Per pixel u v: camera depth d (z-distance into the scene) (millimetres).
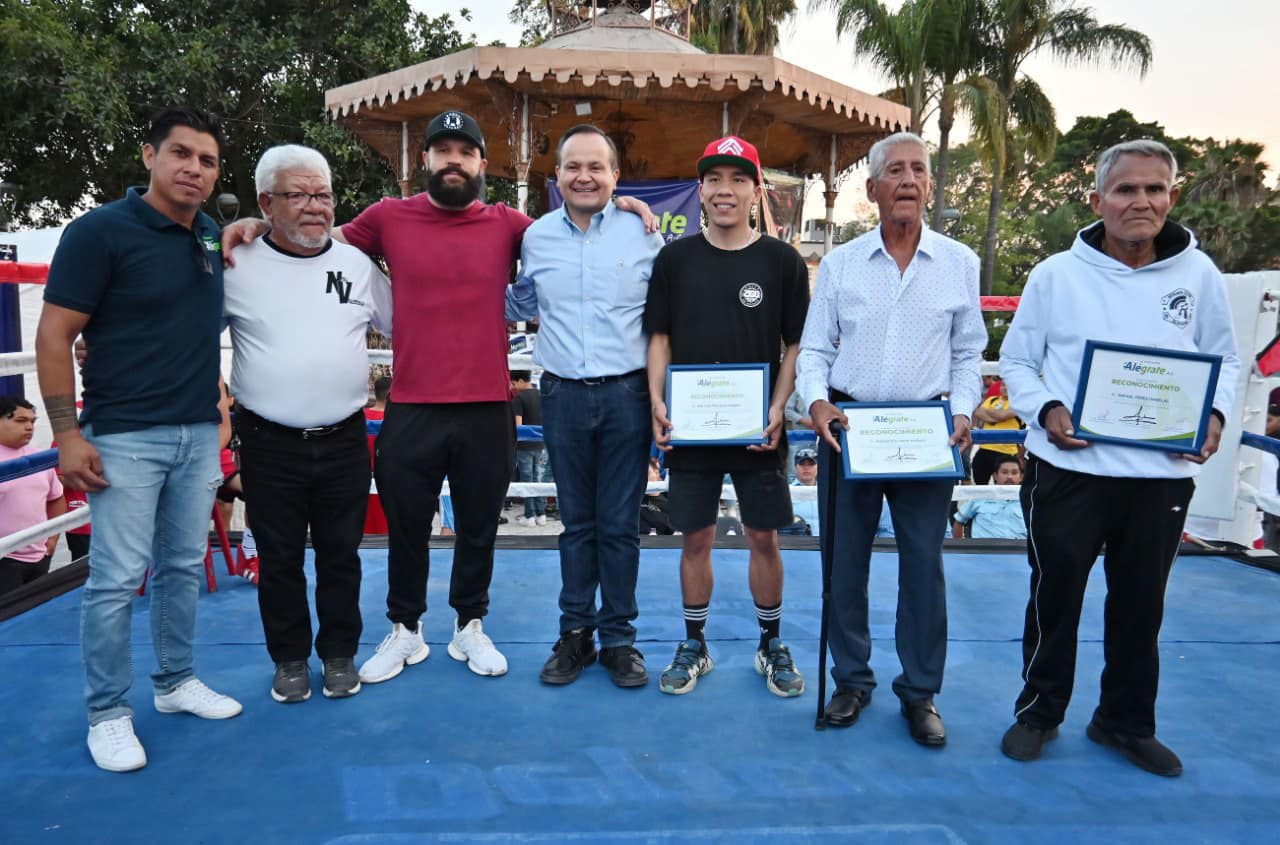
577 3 10430
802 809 2199
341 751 2488
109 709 2445
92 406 2424
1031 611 2553
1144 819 2174
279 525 2787
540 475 8266
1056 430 2355
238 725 2648
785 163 12156
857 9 18969
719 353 2855
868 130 10031
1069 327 2414
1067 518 2416
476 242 2912
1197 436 2252
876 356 2635
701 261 2873
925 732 2539
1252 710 2818
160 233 2426
